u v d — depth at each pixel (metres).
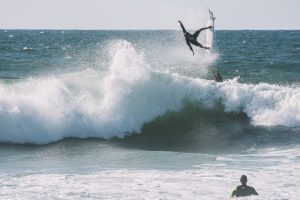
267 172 64.31
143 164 70.00
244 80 157.00
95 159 74.56
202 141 88.94
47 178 61.69
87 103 91.69
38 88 91.88
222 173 63.88
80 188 56.66
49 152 79.56
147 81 96.75
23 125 85.44
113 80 95.00
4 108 85.56
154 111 95.88
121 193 54.53
